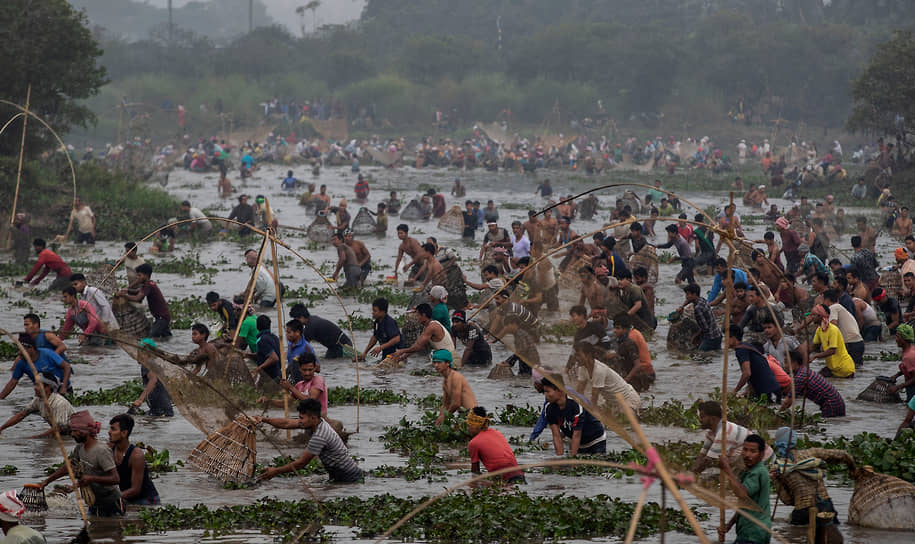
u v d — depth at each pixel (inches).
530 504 684.1
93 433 690.8
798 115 7795.3
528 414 1023.6
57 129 3051.2
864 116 4119.1
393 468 825.5
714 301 1492.4
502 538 629.3
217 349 799.7
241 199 2859.3
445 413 983.0
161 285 1979.6
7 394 1011.9
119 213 2861.7
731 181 4884.4
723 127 7613.2
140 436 936.9
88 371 1254.9
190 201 3671.3
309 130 7426.2
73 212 2541.8
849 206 3622.0
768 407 962.7
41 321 1587.1
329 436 781.3
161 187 4114.2
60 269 1846.7
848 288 1533.0
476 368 1322.6
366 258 1937.7
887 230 2910.9
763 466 597.9
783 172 5019.7
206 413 792.3
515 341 571.5
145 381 1049.5
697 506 714.8
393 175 5295.3
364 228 2851.9
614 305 591.5
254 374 808.3
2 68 2817.4
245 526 666.8
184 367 786.2
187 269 2169.0
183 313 1656.0
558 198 4008.4
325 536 637.3
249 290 896.9
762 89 7815.0
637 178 5098.4
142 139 6348.4
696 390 767.1
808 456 637.3
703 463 612.4
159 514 688.4
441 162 5979.3
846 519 669.3
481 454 782.5
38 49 2829.7
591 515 663.1
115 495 695.7
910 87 3927.2
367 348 1323.8
